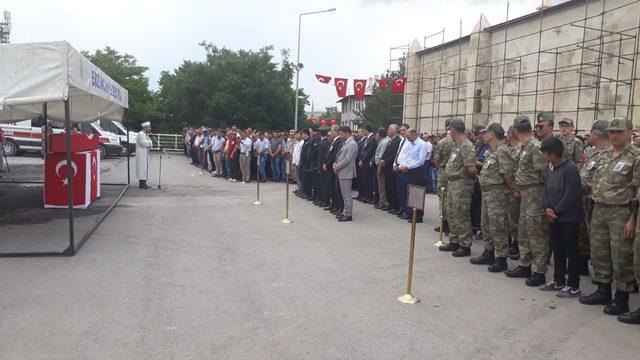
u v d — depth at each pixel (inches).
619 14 666.2
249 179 665.6
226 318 181.9
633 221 190.2
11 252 262.5
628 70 645.9
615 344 168.9
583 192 242.4
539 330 179.6
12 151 869.8
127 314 183.5
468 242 285.4
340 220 387.5
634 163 190.2
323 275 239.1
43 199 437.4
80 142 409.4
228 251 281.0
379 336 169.8
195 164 936.3
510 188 254.7
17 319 176.4
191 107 1647.4
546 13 805.9
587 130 709.9
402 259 275.0
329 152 418.6
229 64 1600.6
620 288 195.0
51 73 245.8
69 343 158.1
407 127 426.9
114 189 540.7
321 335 169.2
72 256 261.1
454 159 285.6
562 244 223.3
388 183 429.1
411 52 1253.1
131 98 1459.2
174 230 334.0
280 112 1642.5
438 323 183.3
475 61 964.6
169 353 152.9
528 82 845.8
